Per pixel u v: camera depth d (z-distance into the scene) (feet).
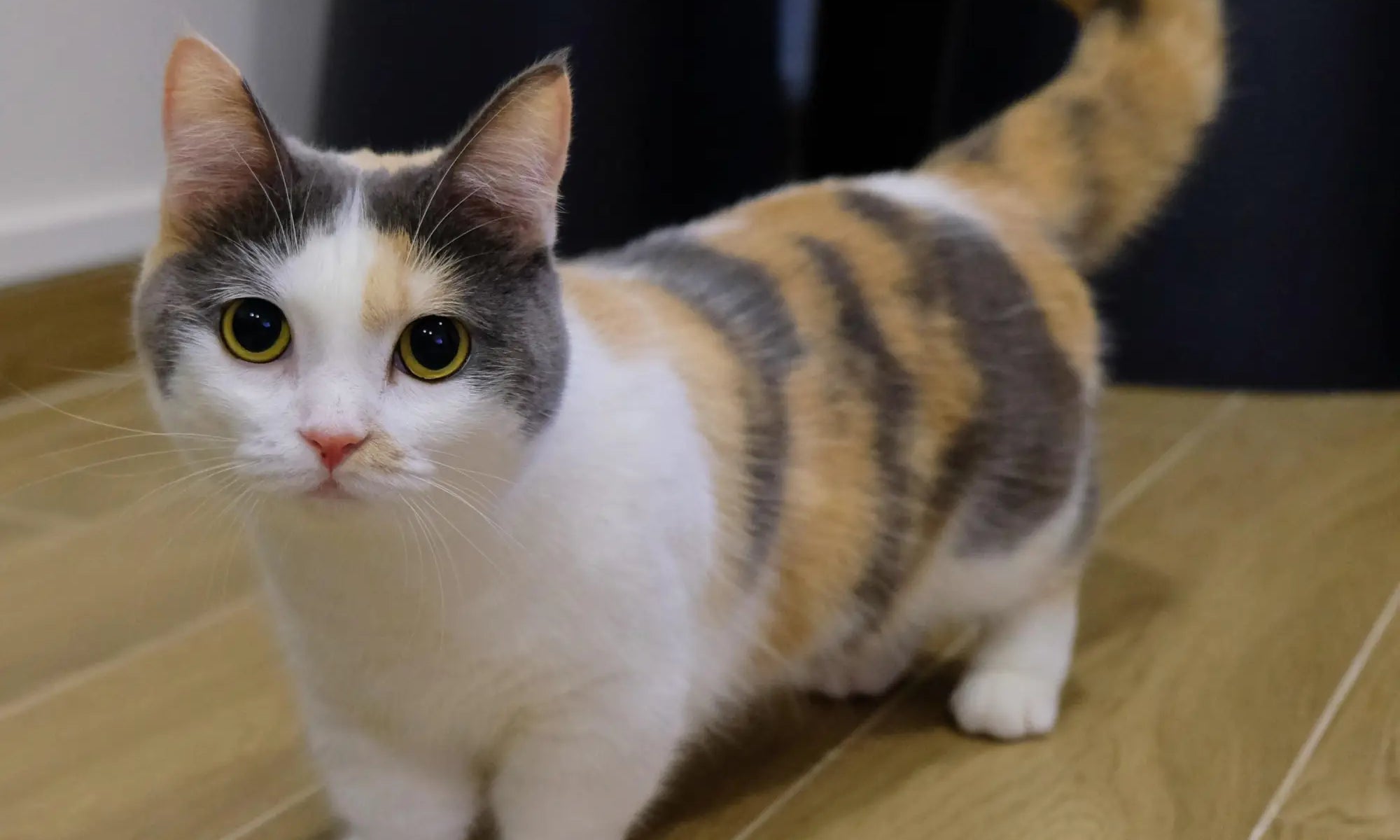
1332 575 3.04
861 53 4.39
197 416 2.16
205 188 2.17
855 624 2.67
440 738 2.41
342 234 2.14
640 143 3.84
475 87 3.66
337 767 2.44
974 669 2.79
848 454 2.56
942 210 2.70
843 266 2.60
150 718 2.74
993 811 2.58
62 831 2.55
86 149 3.95
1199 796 2.59
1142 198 2.83
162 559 3.10
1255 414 3.80
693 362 2.45
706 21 3.87
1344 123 3.65
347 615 2.29
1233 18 3.48
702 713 2.58
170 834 2.55
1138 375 4.00
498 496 2.22
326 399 2.11
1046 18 3.62
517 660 2.31
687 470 2.38
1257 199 3.75
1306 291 3.82
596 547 2.29
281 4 4.35
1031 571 2.72
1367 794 2.58
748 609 2.53
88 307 3.91
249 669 2.85
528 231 2.20
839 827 2.56
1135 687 2.79
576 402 2.29
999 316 2.65
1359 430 3.67
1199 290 3.87
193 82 2.14
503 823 2.47
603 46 3.67
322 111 3.91
